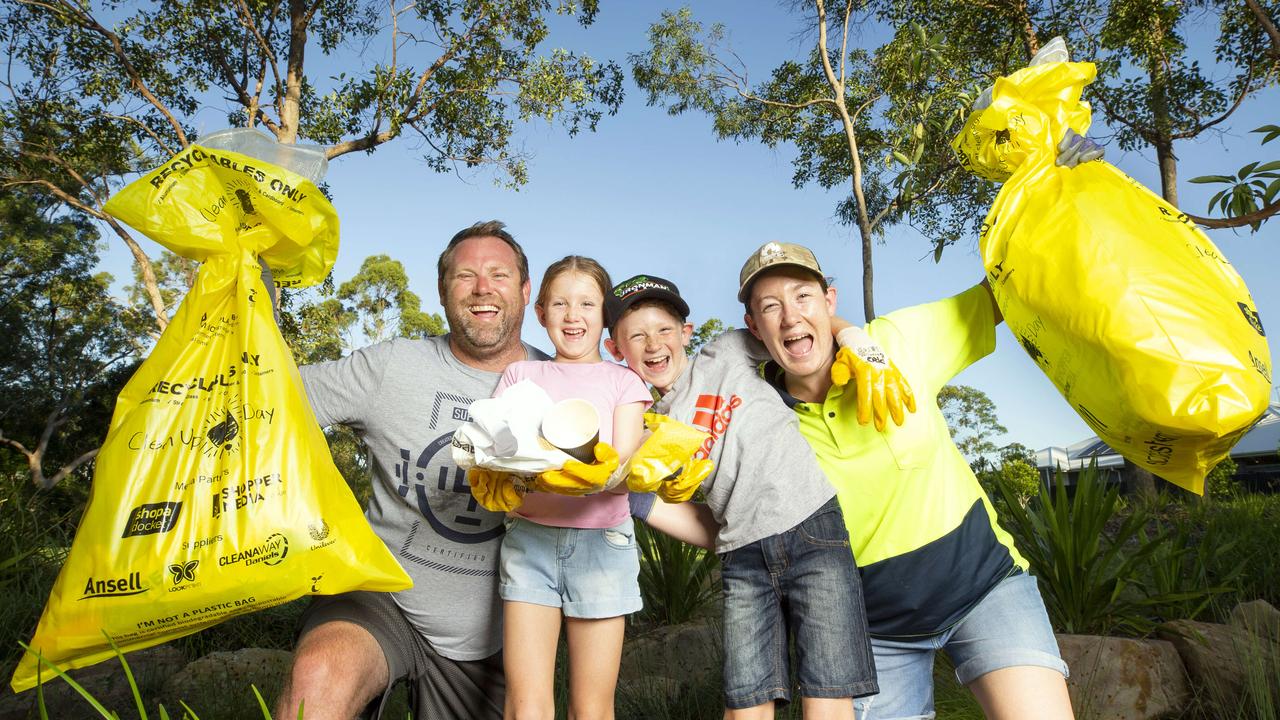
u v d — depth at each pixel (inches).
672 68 720.3
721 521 96.4
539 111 684.1
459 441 76.8
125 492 73.9
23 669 71.4
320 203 88.0
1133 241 79.4
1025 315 84.9
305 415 80.9
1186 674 145.5
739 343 101.9
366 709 95.1
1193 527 255.4
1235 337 72.9
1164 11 538.6
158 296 748.0
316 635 87.4
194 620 74.5
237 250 85.0
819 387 95.2
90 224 973.8
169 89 697.0
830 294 100.3
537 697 88.6
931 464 89.9
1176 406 70.8
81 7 648.4
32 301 966.4
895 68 568.4
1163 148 576.1
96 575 71.8
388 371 99.1
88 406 1003.9
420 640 98.9
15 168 716.7
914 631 89.0
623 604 93.1
